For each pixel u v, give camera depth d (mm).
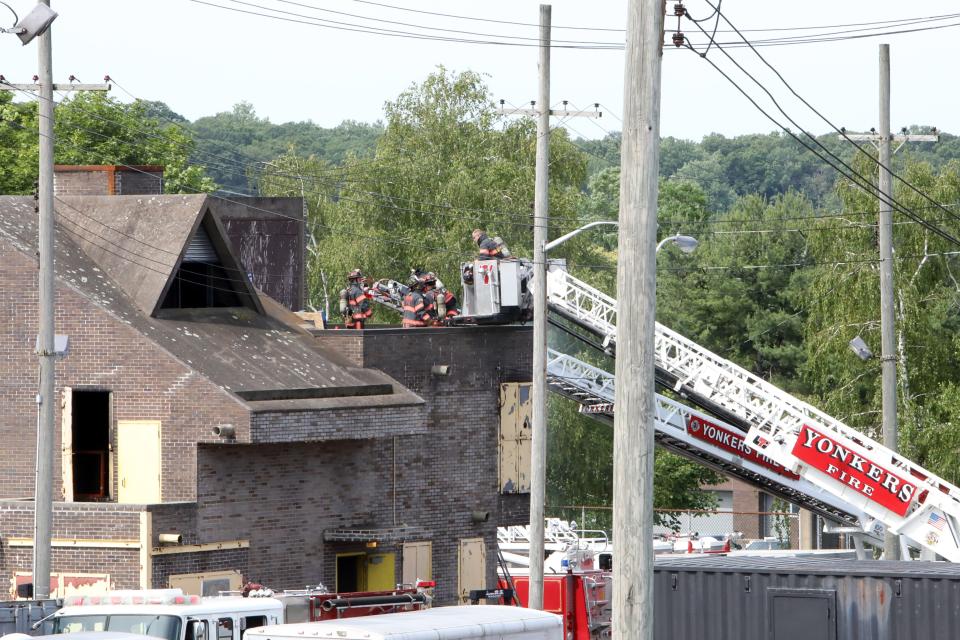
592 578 66312
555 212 128250
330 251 128875
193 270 71938
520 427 78625
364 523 71938
